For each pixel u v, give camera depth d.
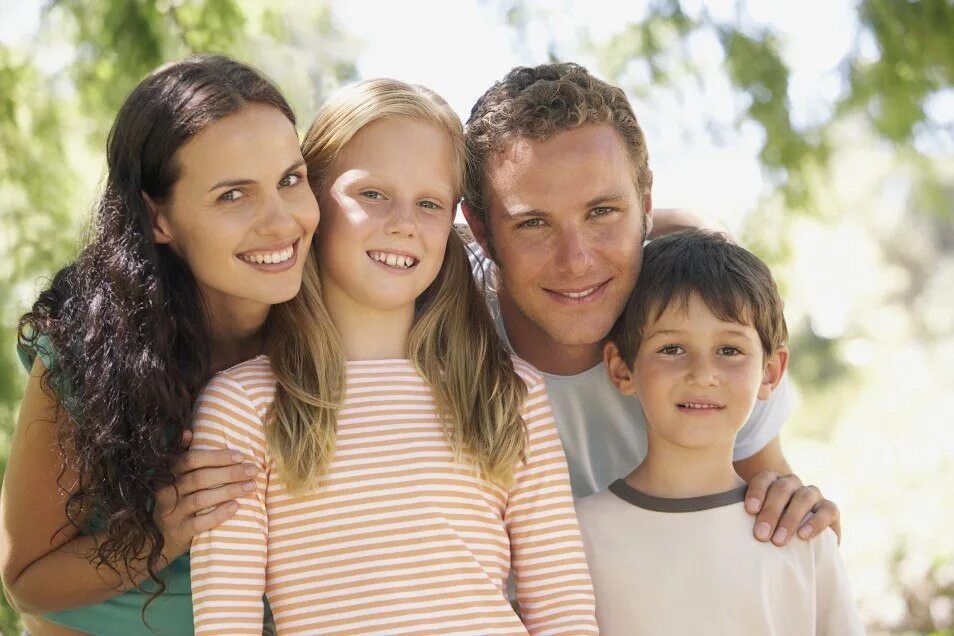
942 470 8.52
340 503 2.02
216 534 1.98
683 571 2.24
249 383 2.09
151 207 2.12
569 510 2.18
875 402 10.77
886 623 7.20
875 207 17.41
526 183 2.31
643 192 2.47
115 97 4.34
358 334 2.20
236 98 2.06
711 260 2.33
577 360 2.51
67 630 2.27
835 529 2.38
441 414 2.15
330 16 5.75
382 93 2.18
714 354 2.29
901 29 5.19
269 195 2.05
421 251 2.15
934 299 17.12
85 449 2.06
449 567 2.01
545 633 2.10
